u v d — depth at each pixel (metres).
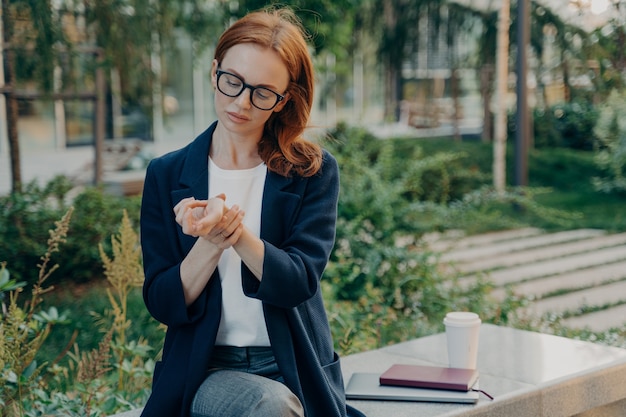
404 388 2.77
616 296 6.40
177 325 2.18
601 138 10.55
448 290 5.38
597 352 3.24
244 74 2.10
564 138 12.30
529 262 7.86
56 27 6.88
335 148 6.34
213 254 2.09
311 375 2.25
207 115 15.34
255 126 2.16
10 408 3.07
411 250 5.83
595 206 10.99
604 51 9.38
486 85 13.70
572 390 2.93
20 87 7.08
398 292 5.20
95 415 2.94
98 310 5.38
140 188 8.86
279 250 2.11
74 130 14.46
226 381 2.15
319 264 2.19
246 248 2.06
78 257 6.11
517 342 3.40
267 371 2.25
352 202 5.81
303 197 2.27
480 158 12.54
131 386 3.54
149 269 2.22
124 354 3.92
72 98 7.54
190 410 2.18
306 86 2.22
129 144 13.46
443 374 2.82
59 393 3.17
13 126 7.12
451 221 6.16
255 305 2.22
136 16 7.40
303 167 2.27
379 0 13.41
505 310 4.85
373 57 13.98
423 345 3.43
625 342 4.26
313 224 2.23
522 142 10.80
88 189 6.93
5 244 5.95
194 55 7.99
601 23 9.12
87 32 7.48
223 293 2.21
